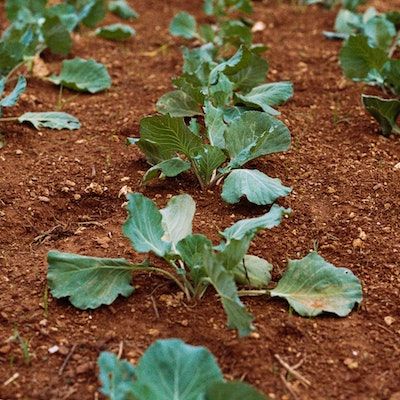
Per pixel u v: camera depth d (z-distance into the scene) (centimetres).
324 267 344
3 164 440
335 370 309
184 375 272
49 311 335
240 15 678
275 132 420
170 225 357
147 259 352
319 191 420
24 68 557
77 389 296
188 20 605
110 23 669
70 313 334
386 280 359
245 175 394
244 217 394
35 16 601
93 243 377
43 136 473
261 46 545
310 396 296
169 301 339
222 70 455
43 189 419
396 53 594
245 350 311
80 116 500
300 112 507
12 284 351
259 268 347
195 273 333
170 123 391
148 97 525
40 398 292
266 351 313
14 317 331
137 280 351
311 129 486
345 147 466
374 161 451
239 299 315
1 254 372
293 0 714
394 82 509
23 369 306
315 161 448
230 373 304
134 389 257
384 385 303
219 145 422
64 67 539
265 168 436
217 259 317
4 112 493
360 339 324
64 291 336
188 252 333
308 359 313
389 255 373
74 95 531
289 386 299
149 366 272
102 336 322
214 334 321
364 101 468
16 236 386
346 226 392
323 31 647
